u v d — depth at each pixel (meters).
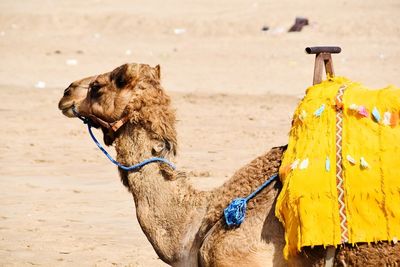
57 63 85.50
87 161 42.62
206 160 41.78
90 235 29.30
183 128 51.66
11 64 84.69
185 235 16.67
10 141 48.41
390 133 15.18
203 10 117.56
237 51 90.00
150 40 102.19
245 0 122.75
